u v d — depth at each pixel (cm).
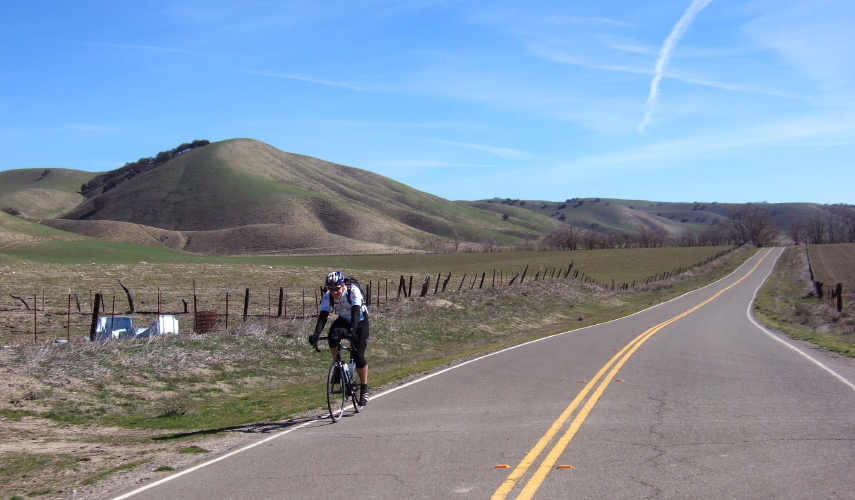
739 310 3447
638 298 5069
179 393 1182
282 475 594
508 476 559
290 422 865
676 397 921
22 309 2453
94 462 699
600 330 2258
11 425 888
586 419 782
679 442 664
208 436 817
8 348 1317
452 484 543
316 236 13300
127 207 17250
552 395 956
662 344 1723
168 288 3566
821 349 1597
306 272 5091
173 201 17200
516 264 8156
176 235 13488
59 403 1018
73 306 2639
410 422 802
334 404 908
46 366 1205
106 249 7375
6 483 625
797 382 1045
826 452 616
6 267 4331
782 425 732
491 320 2750
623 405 866
